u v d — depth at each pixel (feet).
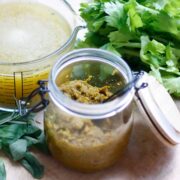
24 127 1.88
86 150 1.69
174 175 1.84
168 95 1.91
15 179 1.79
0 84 1.94
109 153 1.73
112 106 1.61
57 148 1.74
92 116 1.61
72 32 2.05
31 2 2.21
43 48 2.01
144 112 1.77
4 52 1.97
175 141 1.81
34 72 1.93
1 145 1.85
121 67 1.74
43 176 1.80
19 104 1.88
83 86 1.79
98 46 2.21
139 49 2.17
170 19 2.12
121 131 1.70
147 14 2.11
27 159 1.82
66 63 1.75
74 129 1.67
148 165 1.86
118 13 2.07
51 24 2.12
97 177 1.81
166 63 2.12
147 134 1.95
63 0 2.15
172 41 2.21
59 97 1.62
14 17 2.13
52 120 1.71
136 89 1.75
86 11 2.15
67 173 1.82
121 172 1.84
